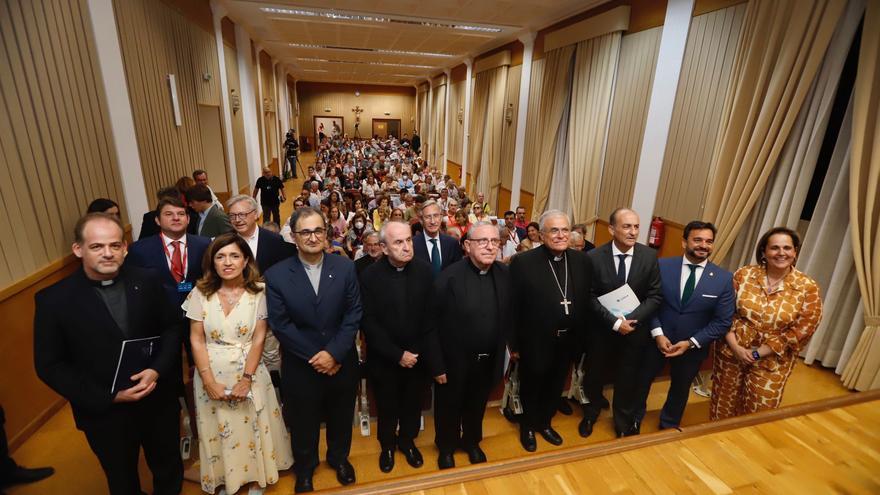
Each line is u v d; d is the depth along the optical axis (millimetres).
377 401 2281
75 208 3004
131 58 3838
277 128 14742
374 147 19516
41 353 1615
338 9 7254
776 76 3576
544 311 2303
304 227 1927
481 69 10984
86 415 1724
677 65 4734
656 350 2557
